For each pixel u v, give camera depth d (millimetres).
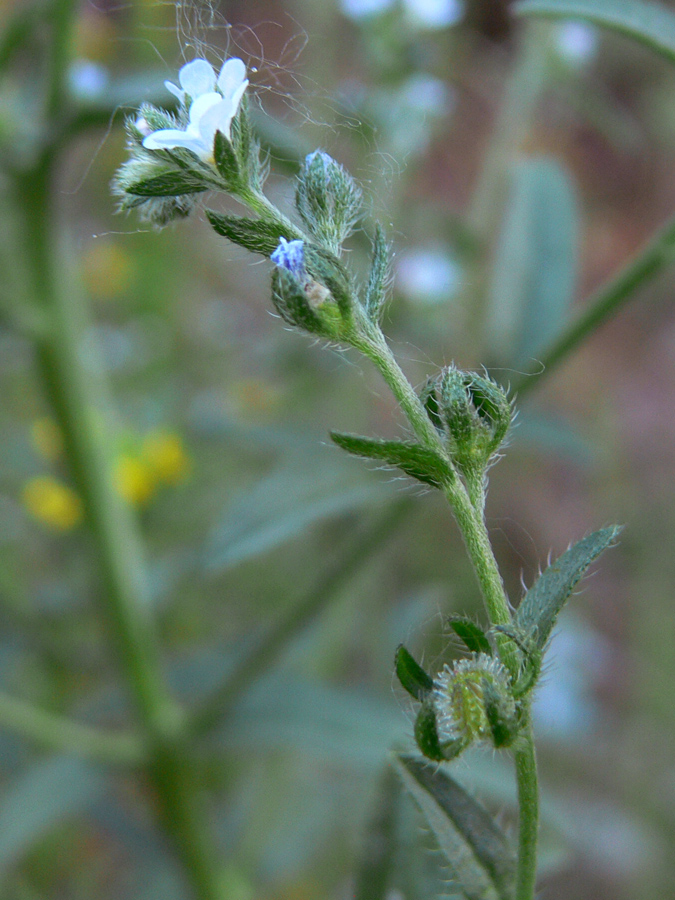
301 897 166
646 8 96
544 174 125
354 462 109
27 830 118
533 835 67
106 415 140
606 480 239
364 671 176
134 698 122
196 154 70
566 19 97
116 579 121
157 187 71
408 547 206
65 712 154
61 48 108
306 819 156
